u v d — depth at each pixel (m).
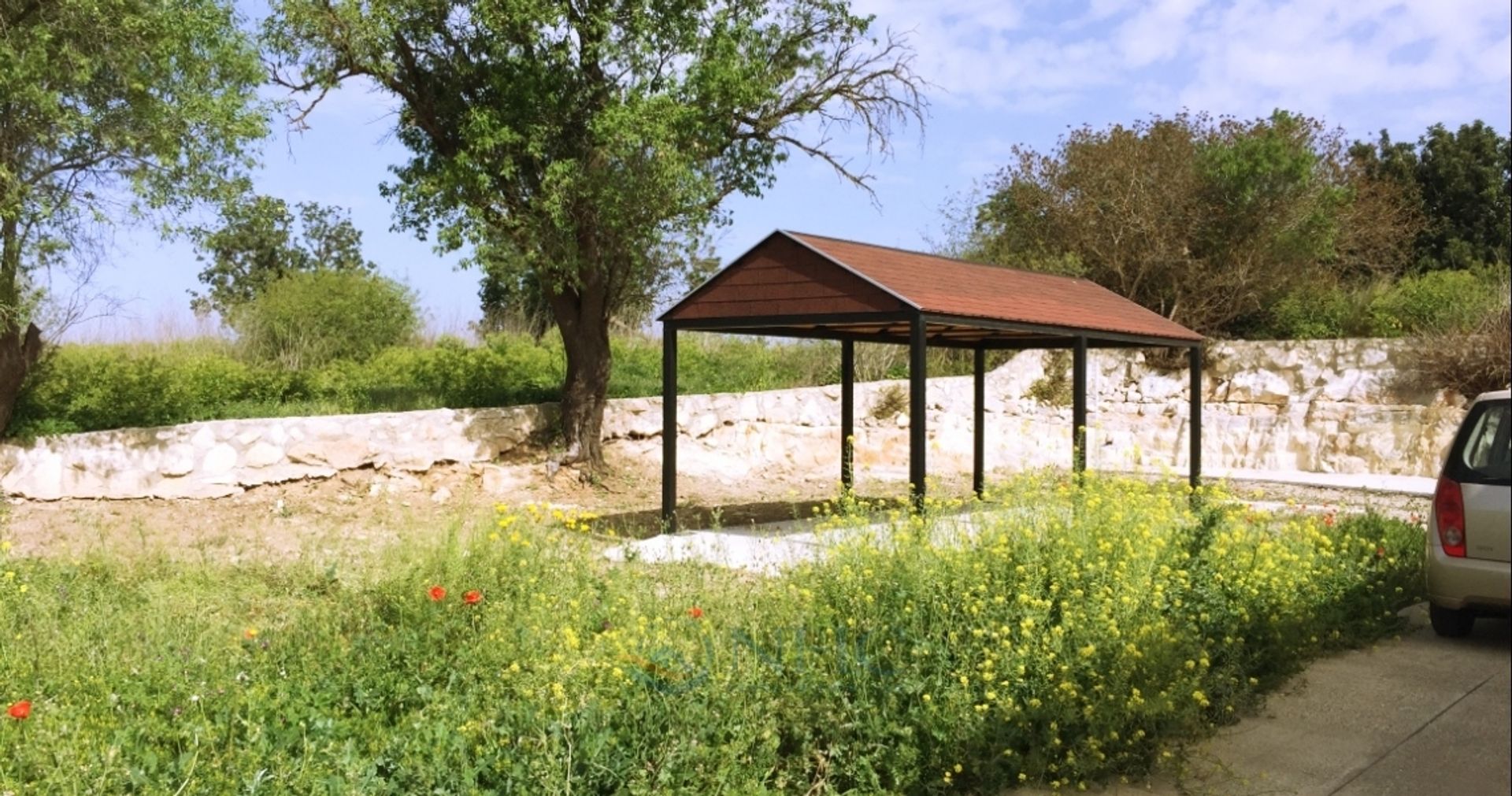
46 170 11.18
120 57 10.86
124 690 5.26
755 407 17.20
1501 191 28.30
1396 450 17.47
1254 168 20.55
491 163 13.25
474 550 6.63
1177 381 20.44
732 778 4.22
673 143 13.11
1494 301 18.58
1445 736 5.18
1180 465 19.19
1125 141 22.28
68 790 3.94
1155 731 4.83
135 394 13.36
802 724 4.58
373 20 12.53
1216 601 6.23
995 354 22.02
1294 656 6.19
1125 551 6.40
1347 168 22.97
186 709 5.01
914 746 4.59
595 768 4.12
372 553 8.59
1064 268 21.70
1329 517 9.74
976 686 5.03
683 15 13.23
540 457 14.74
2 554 7.79
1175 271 21.48
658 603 6.98
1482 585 6.60
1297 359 19.62
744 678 4.81
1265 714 5.48
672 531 11.34
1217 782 4.62
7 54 10.07
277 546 10.29
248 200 12.04
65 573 7.88
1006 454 19.50
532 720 4.51
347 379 16.95
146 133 11.23
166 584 7.61
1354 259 23.03
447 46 13.50
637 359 19.06
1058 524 6.81
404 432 13.63
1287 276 21.33
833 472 17.69
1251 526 8.15
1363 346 19.02
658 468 15.85
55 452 11.65
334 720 5.00
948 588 5.99
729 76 13.09
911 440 9.66
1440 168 28.62
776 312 10.66
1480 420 6.91
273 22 12.63
